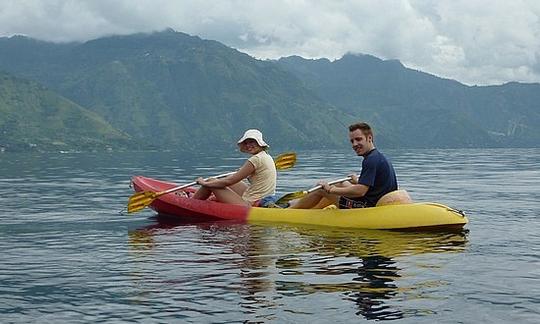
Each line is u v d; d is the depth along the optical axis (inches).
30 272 251.0
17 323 183.6
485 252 289.4
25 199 579.2
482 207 506.9
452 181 858.8
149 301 205.0
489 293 211.2
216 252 293.0
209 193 443.2
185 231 365.4
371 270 249.4
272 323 179.8
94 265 263.9
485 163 1697.8
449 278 233.9
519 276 237.1
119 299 207.9
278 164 498.0
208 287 222.5
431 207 367.2
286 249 299.9
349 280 231.6
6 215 456.1
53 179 913.5
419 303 199.0
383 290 215.9
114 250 301.1
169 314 190.2
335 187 382.3
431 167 1386.6
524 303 198.5
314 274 242.7
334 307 195.0
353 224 372.5
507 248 300.5
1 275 245.8
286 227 378.0
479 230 364.5
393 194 380.2
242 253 289.7
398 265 259.3
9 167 1448.1
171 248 305.4
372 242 319.6
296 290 217.0
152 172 1147.9
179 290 218.8
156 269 254.5
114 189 703.1
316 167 1370.6
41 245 318.3
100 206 517.3
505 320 181.2
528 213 461.1
